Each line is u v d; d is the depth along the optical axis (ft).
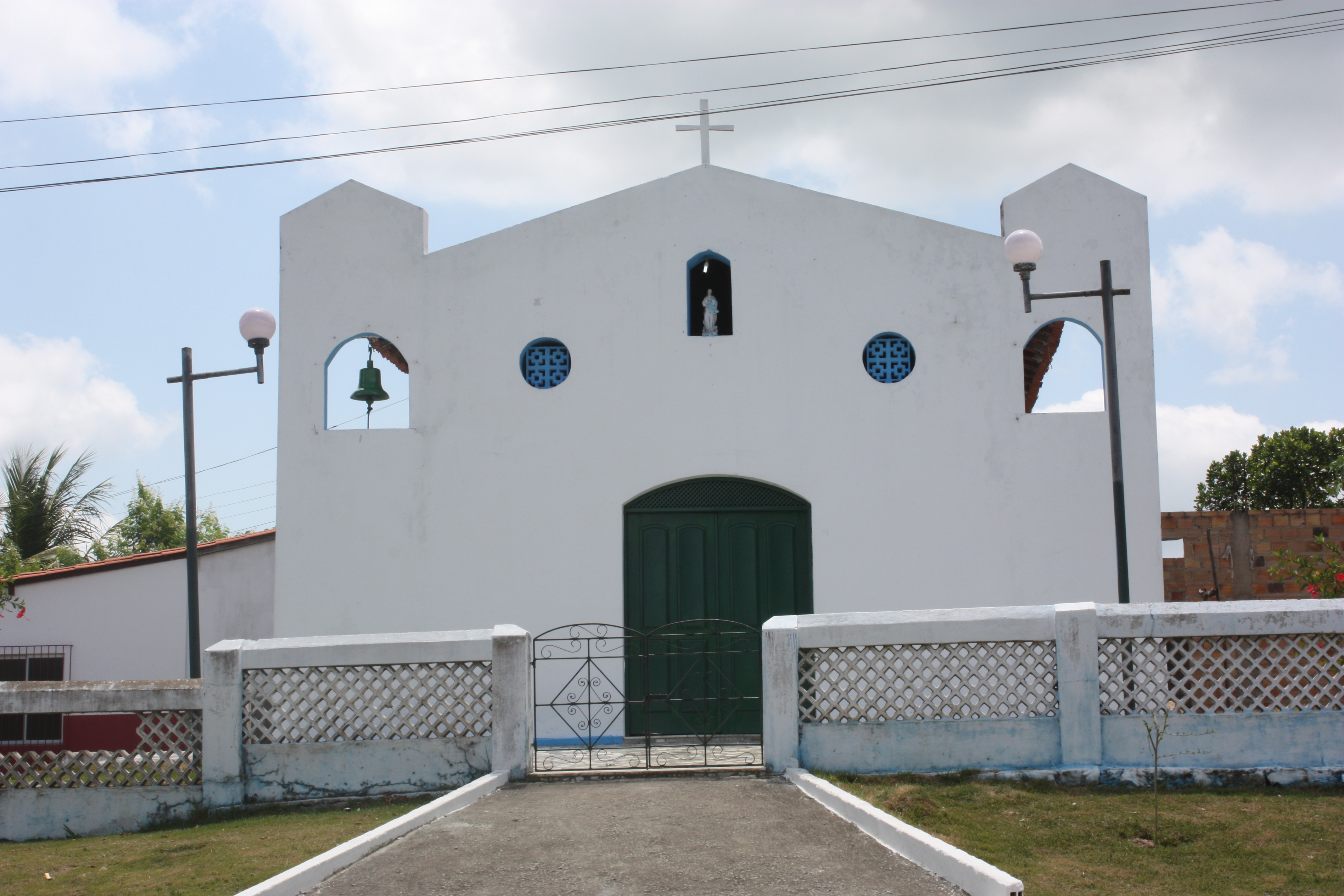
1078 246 37.35
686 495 37.45
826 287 37.81
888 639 27.02
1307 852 21.29
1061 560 36.29
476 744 27.76
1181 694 28.45
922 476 36.83
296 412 37.40
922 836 20.13
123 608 45.57
